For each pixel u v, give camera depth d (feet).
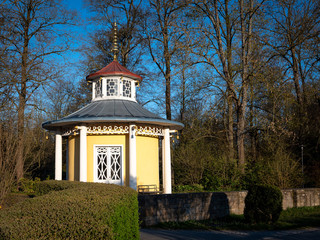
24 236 15.49
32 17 85.35
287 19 76.54
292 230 37.06
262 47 72.38
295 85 79.41
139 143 53.72
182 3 79.46
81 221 17.12
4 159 38.86
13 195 46.62
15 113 52.06
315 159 69.21
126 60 102.06
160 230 36.06
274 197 40.52
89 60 99.04
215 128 84.74
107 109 53.72
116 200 20.94
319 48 69.46
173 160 80.79
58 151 56.18
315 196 57.72
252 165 72.64
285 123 69.77
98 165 52.08
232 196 47.91
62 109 118.62
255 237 32.89
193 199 43.47
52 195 20.79
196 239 31.50
